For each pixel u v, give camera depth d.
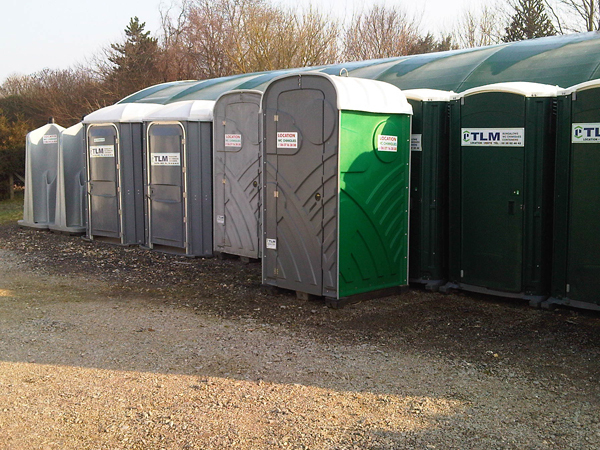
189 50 33.81
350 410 4.14
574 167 6.17
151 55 36.16
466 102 6.92
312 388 4.54
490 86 6.69
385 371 4.88
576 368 4.86
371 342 5.61
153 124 10.32
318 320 6.32
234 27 31.62
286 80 6.84
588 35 9.49
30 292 7.76
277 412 4.11
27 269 9.28
